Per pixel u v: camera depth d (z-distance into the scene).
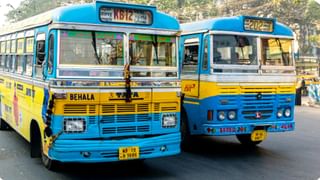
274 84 9.74
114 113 7.12
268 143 11.33
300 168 8.52
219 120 9.20
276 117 9.78
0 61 11.71
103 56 7.11
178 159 9.29
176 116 7.66
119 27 7.25
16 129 9.88
